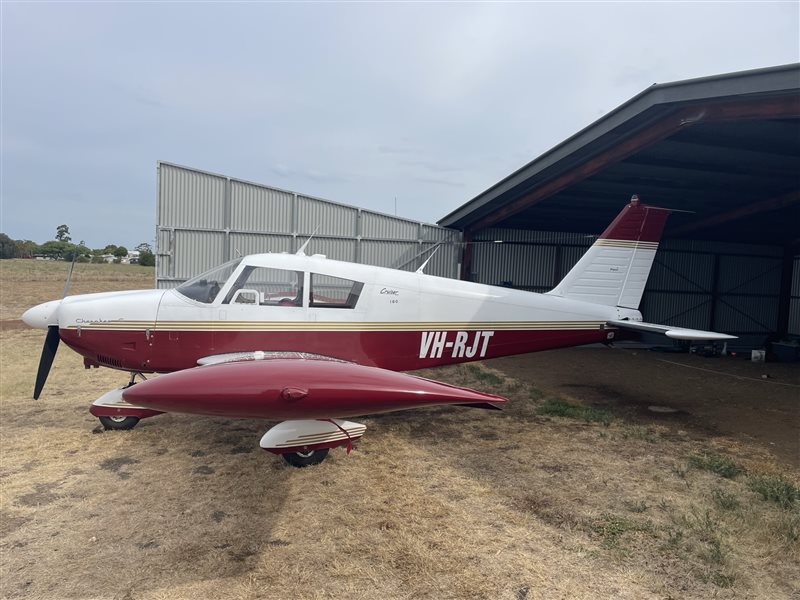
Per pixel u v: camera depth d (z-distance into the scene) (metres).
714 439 5.61
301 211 11.66
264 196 11.44
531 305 6.00
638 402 7.40
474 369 9.50
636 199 6.56
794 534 3.35
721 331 14.95
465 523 3.51
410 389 3.34
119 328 4.97
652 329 5.91
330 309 5.22
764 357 12.24
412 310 5.49
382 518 3.56
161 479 4.12
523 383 8.48
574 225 13.27
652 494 4.05
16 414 5.75
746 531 3.44
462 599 2.70
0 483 3.98
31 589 2.72
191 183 11.02
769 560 3.13
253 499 3.81
